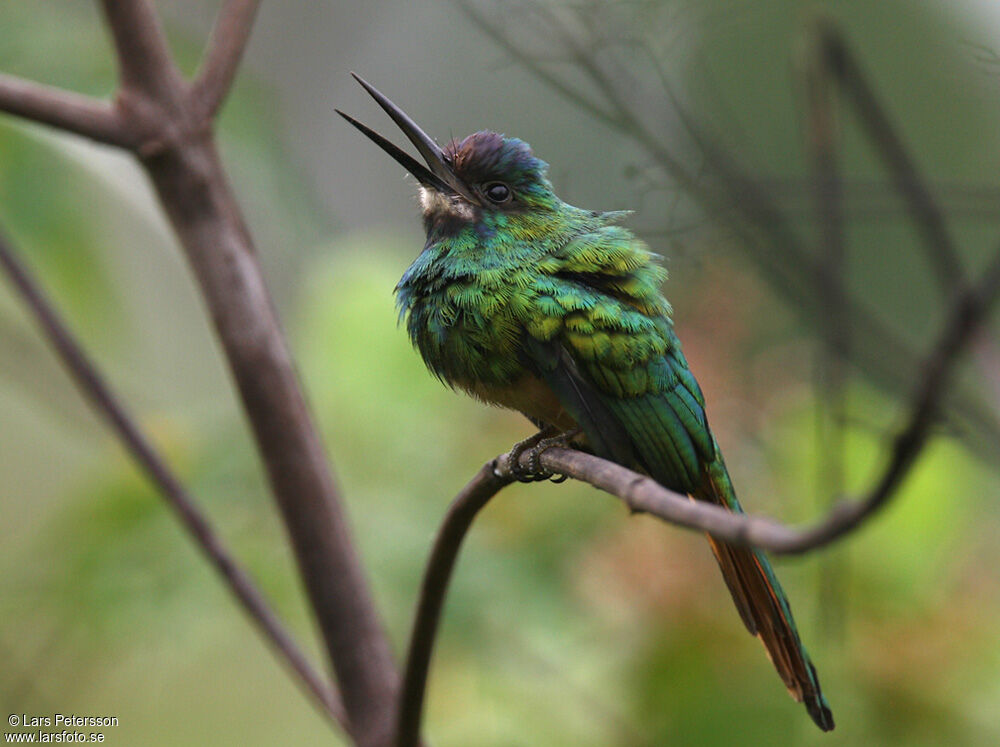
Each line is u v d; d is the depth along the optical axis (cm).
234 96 638
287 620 580
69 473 977
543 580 575
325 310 639
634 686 558
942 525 546
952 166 961
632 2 541
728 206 468
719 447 621
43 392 657
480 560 573
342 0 1078
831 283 421
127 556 571
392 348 630
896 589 546
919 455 215
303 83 1059
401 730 424
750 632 523
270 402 443
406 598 567
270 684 867
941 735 535
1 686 569
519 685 573
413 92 1051
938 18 991
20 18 611
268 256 678
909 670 536
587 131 889
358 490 595
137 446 464
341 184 1038
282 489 443
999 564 586
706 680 548
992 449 392
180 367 836
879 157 471
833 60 451
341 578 442
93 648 568
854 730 537
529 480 570
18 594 578
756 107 873
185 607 564
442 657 576
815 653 546
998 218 468
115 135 446
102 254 639
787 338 608
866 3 986
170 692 839
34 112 437
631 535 574
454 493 601
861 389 541
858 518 220
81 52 612
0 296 704
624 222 613
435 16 1065
